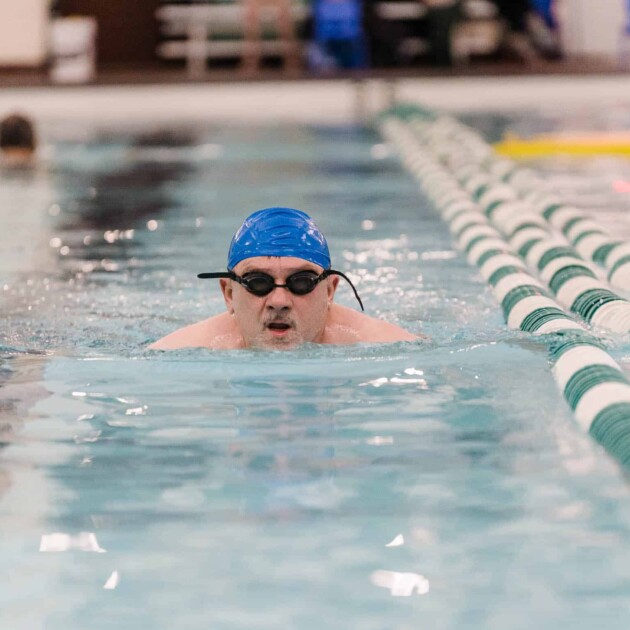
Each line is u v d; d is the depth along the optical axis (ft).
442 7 124.67
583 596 13.15
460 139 80.74
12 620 12.93
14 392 21.85
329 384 22.04
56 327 27.99
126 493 16.47
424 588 13.43
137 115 116.06
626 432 17.97
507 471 17.11
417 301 31.17
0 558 14.40
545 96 119.24
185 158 76.95
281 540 14.76
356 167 71.00
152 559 14.29
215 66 133.49
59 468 17.56
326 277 24.14
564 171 65.05
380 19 124.88
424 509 15.66
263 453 18.08
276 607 13.07
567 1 138.72
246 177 65.92
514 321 28.09
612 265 35.65
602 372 21.09
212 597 13.28
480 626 12.57
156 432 19.29
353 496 16.19
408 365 23.36
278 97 117.39
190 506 15.92
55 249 41.45
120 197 57.21
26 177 66.23
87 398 21.39
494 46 132.36
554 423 19.51
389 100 118.21
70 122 107.45
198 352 24.61
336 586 13.50
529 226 43.50
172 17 131.95
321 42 125.08
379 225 47.26
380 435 18.92
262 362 23.71
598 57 139.44
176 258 39.22
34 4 127.24
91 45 122.21
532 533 14.83
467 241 40.55
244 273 23.80
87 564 14.19
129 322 28.60
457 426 19.34
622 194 54.95
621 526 14.97
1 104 114.93
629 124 93.61
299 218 24.50
